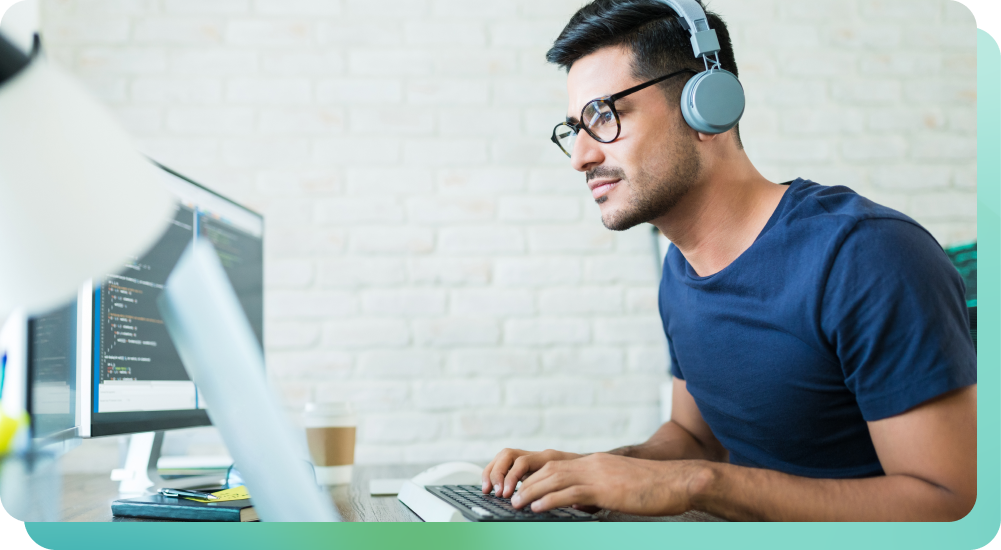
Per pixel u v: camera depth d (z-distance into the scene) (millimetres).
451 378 1991
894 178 2105
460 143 2062
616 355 2020
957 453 665
